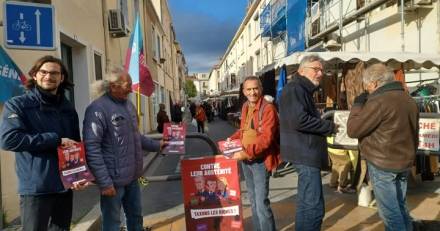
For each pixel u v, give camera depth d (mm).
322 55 6965
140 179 4156
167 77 33031
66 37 7711
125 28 11594
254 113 3939
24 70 5828
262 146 3771
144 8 19469
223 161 4008
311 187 3648
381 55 7070
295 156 3643
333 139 5008
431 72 8914
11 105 2818
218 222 4020
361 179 5871
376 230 4719
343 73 7711
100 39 10383
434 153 4668
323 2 14578
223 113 37500
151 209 6066
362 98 3918
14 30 4055
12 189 5406
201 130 21859
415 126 3629
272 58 22906
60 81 3018
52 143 2854
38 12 4137
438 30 8430
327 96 8594
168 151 3973
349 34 12828
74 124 3180
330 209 5574
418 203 5629
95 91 3436
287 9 15531
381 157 3559
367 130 3600
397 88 3602
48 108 2975
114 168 3350
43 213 2941
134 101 14805
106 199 3406
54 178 2930
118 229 3469
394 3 10016
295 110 3578
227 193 4016
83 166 3012
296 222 3758
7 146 2732
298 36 14391
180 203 6344
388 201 3586
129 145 3457
